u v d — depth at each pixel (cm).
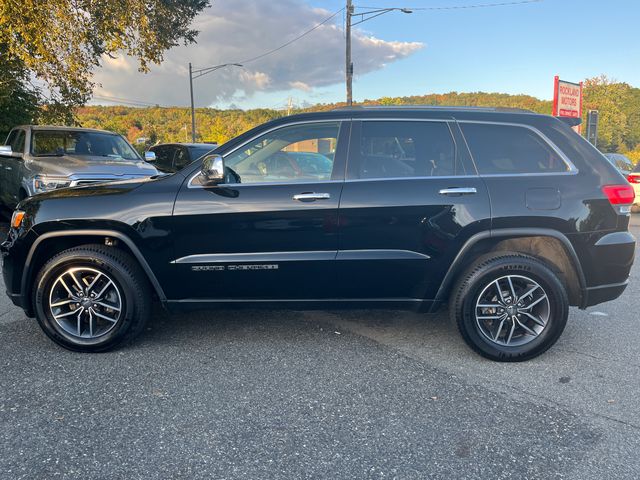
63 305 376
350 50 2294
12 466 242
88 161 791
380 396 315
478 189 356
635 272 641
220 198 361
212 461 248
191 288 371
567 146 368
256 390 322
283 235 359
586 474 239
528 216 353
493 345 365
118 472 239
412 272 363
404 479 235
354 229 357
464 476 237
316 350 388
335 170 366
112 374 343
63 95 1340
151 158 900
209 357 372
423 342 405
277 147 374
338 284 367
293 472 240
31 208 377
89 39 1177
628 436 271
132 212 362
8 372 344
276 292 371
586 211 356
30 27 1066
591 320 461
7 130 1324
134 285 370
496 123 372
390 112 377
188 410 296
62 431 273
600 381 337
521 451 257
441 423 284
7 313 464
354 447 261
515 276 357
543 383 334
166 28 1311
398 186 358
